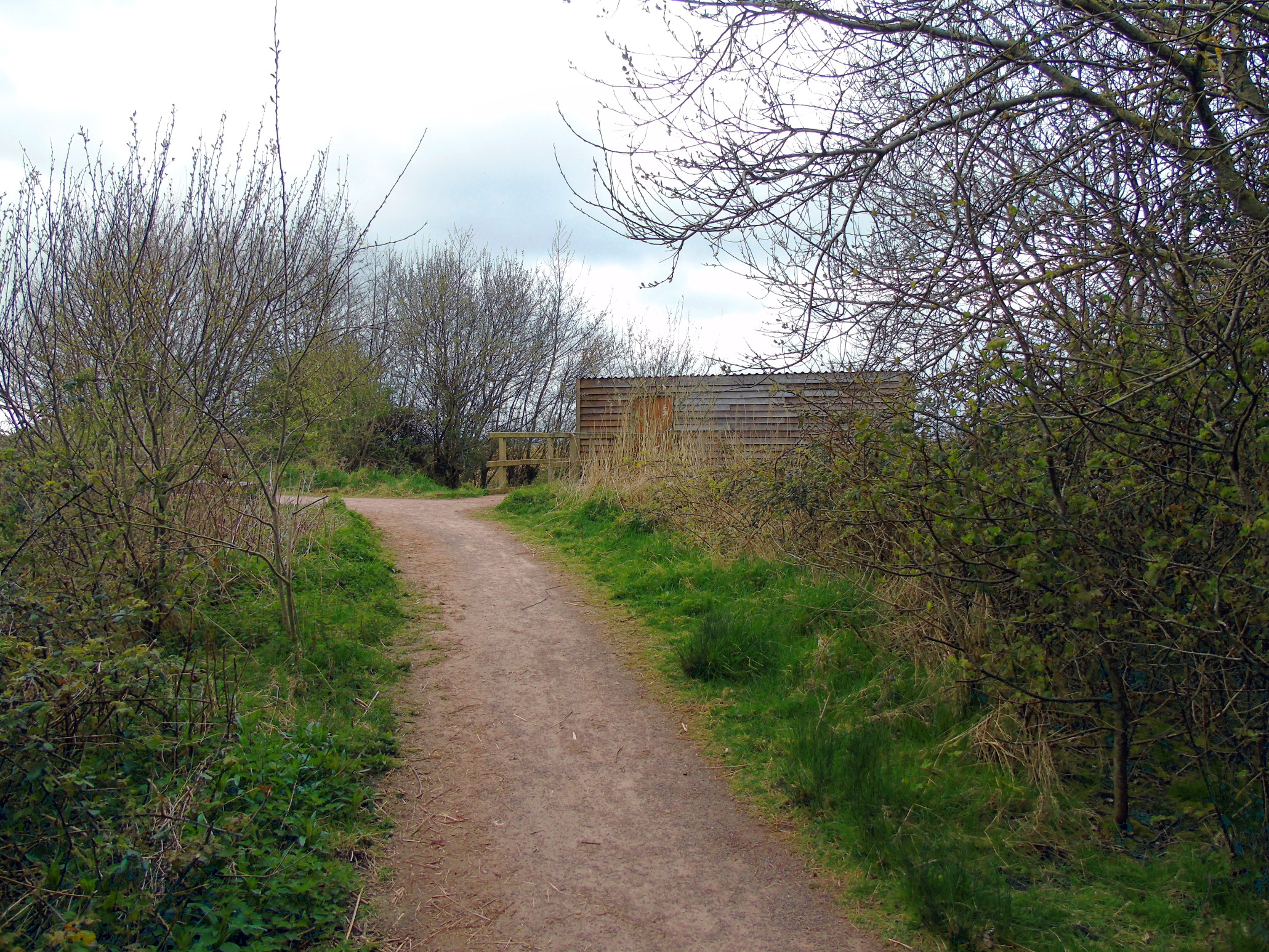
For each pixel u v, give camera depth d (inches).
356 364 357.1
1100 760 185.8
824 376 231.6
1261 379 137.5
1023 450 161.8
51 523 186.4
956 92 162.7
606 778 189.9
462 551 378.0
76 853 128.0
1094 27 148.1
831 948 137.1
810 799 179.8
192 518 248.5
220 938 122.9
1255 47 136.6
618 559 356.2
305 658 220.2
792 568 302.5
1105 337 162.1
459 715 214.5
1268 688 151.6
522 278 992.2
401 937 134.7
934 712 204.5
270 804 155.9
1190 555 156.0
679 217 179.2
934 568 183.6
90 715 150.9
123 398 215.0
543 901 146.6
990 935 137.6
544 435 634.2
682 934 139.4
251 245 239.9
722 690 233.8
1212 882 148.3
